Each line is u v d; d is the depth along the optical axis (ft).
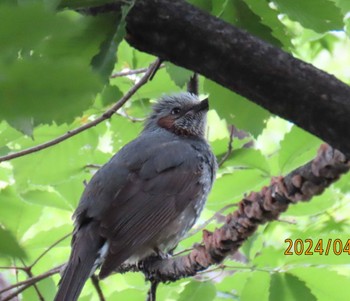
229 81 20.15
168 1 20.25
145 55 38.88
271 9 25.77
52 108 11.37
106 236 35.04
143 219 36.29
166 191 37.63
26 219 34.65
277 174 36.55
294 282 30.81
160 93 41.04
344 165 22.24
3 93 11.19
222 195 38.63
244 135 44.21
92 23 17.80
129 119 41.39
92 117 38.42
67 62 11.57
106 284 43.09
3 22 11.27
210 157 40.40
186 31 20.06
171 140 40.91
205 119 43.39
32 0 13.29
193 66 20.53
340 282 30.40
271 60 19.48
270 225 40.42
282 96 19.45
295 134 33.40
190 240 39.58
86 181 40.78
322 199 36.65
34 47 13.10
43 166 37.83
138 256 36.09
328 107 18.92
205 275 37.99
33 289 35.73
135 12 20.16
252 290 31.65
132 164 37.91
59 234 37.01
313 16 25.25
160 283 35.96
